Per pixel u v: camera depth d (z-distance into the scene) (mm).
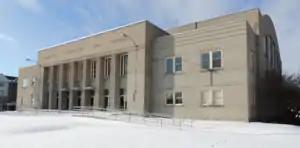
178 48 31125
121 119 25328
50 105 44281
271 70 34531
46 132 16641
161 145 11477
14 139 13766
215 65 27906
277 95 32125
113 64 35812
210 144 11578
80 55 40406
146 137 13695
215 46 28125
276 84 32406
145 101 31844
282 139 13164
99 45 37875
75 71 41438
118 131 16328
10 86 81375
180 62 30766
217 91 27359
